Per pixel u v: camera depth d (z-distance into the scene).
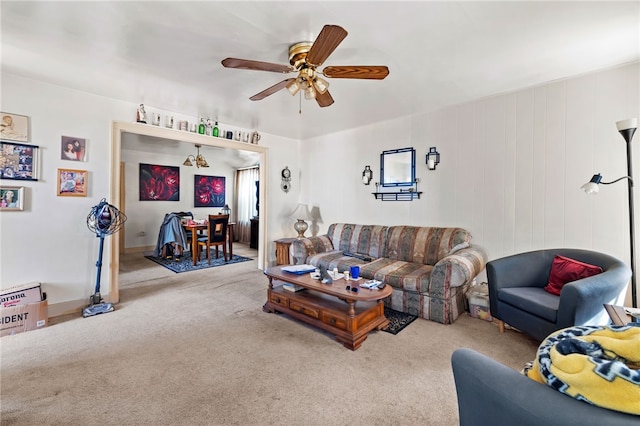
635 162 2.38
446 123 3.49
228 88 2.91
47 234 2.82
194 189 7.16
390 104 3.39
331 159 4.84
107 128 3.16
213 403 1.60
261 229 4.87
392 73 2.57
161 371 1.90
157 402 1.60
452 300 2.71
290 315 2.73
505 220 3.05
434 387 1.74
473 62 2.37
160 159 6.59
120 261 5.38
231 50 2.18
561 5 1.66
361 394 1.68
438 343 2.29
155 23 1.85
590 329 0.94
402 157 3.90
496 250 3.12
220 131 4.23
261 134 4.79
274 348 2.20
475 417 0.94
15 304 2.52
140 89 2.94
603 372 0.71
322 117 3.91
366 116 3.85
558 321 1.90
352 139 4.52
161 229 5.59
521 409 0.78
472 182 3.29
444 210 3.53
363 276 3.19
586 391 0.72
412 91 2.99
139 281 4.07
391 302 3.03
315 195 5.09
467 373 0.96
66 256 2.93
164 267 4.93
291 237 5.20
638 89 2.36
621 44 2.09
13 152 2.64
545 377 0.83
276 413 1.53
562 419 0.70
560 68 2.48
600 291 1.83
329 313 2.39
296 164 5.32
